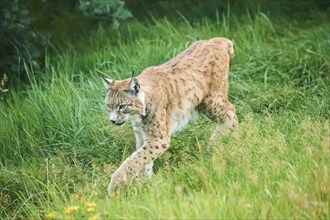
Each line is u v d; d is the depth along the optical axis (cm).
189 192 903
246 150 1018
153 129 1050
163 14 1745
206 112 1159
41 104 1259
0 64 1493
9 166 1157
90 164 1141
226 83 1183
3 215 1061
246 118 1145
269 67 1402
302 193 862
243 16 1648
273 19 1647
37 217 986
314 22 1631
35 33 1581
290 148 1020
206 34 1523
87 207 913
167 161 1106
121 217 859
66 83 1337
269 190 890
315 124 1079
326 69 1377
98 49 1555
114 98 1030
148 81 1057
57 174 1098
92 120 1216
